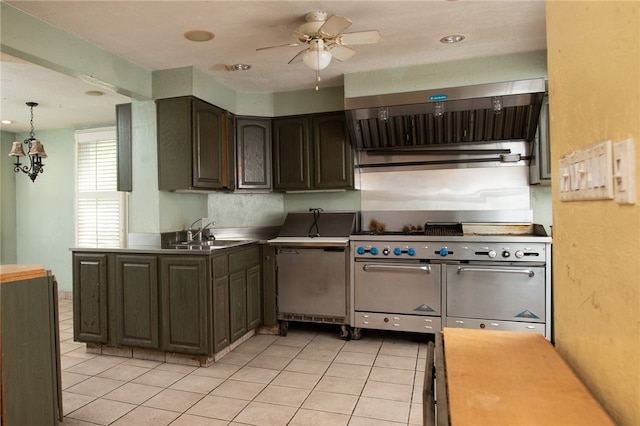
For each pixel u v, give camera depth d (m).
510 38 3.17
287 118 4.39
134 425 2.36
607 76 0.85
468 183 4.13
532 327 3.35
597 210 0.92
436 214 4.22
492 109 3.56
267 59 3.50
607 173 0.84
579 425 0.78
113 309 3.47
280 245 4.00
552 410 0.84
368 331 4.15
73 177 5.70
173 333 3.30
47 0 2.48
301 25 2.81
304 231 4.31
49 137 5.82
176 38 3.06
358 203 4.46
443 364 1.12
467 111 3.77
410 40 3.17
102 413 2.50
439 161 4.14
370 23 2.88
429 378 1.04
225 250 3.47
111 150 5.47
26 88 4.08
